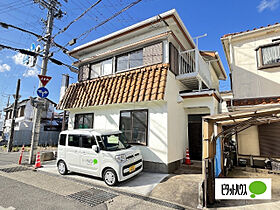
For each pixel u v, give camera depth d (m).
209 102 7.17
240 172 6.55
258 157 7.27
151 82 6.44
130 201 3.98
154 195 4.29
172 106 6.86
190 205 3.76
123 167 4.88
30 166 7.59
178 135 7.24
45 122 22.91
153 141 6.54
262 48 7.93
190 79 7.43
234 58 8.60
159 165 6.26
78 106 8.25
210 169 3.90
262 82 7.79
